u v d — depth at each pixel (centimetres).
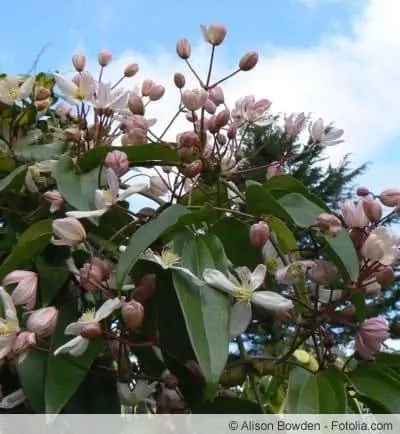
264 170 62
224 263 49
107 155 53
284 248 55
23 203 60
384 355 52
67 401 47
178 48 59
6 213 59
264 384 68
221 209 53
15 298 48
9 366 53
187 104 55
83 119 60
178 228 50
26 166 58
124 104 60
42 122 68
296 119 62
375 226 50
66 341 49
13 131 64
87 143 60
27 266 53
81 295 53
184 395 51
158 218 49
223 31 59
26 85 63
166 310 50
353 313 49
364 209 49
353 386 47
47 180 60
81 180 56
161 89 64
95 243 54
